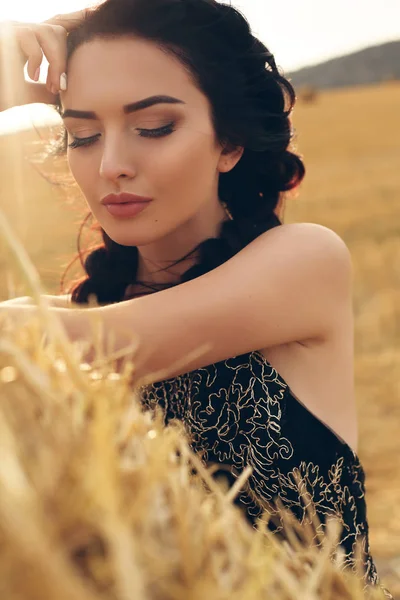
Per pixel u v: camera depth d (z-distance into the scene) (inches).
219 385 72.7
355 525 75.7
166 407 76.2
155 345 66.5
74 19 77.3
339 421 76.2
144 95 68.9
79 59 71.4
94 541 25.9
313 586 36.0
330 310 74.7
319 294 73.2
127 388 38.4
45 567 22.9
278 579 34.3
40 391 31.0
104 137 71.0
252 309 69.2
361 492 77.6
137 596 24.6
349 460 75.3
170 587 27.7
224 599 28.9
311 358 75.0
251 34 75.3
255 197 82.0
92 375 37.8
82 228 94.3
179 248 80.4
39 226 515.8
